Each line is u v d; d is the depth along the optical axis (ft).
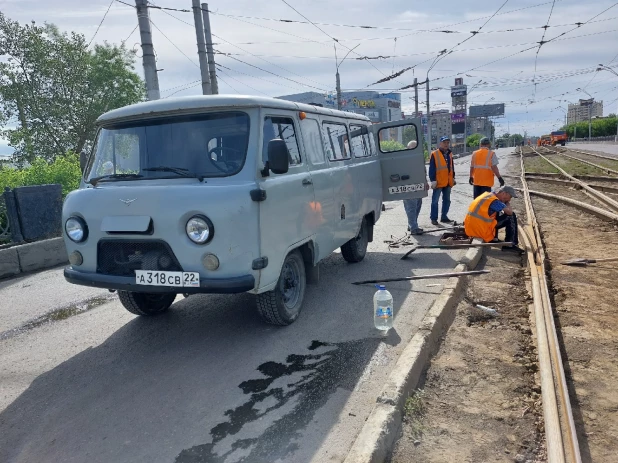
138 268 14.38
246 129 14.75
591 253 26.07
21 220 31.63
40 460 10.52
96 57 92.22
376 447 9.79
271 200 14.52
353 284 21.80
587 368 13.56
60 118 88.58
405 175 27.63
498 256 26.27
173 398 12.74
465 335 16.05
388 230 35.32
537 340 15.08
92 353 15.93
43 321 19.42
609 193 49.34
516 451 10.23
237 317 18.38
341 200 20.84
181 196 13.64
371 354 14.73
